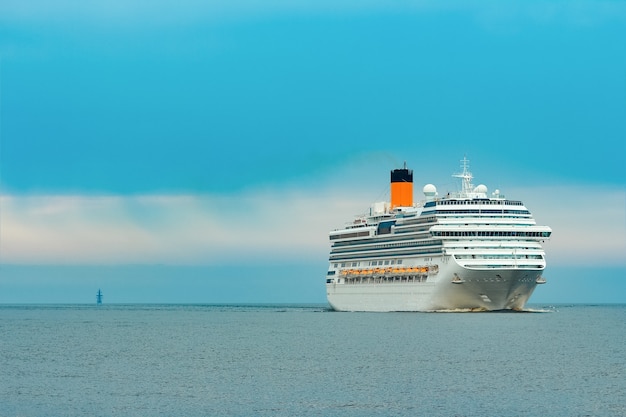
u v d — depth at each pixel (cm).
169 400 14550
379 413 13438
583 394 14875
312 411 13600
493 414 13350
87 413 13588
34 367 18962
